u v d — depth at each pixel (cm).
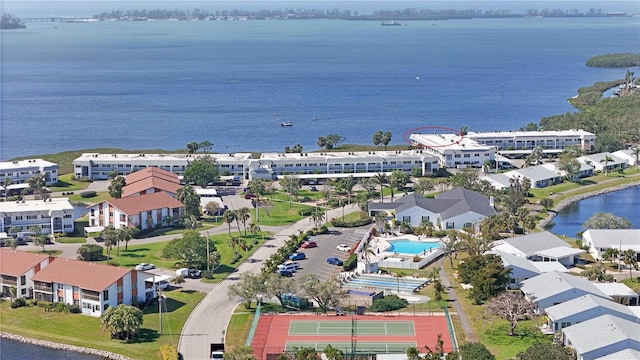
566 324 19988
